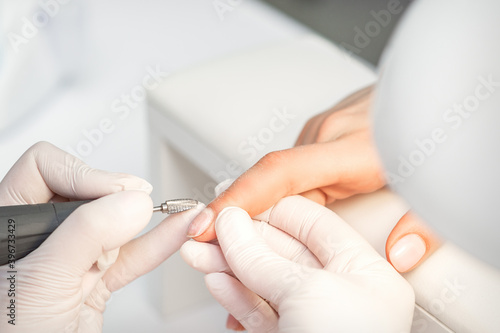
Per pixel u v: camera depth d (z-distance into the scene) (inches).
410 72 8.9
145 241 15.4
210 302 22.5
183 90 18.9
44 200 15.8
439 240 14.5
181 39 33.2
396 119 9.0
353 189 15.9
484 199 8.3
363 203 15.7
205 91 18.7
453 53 8.6
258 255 13.9
